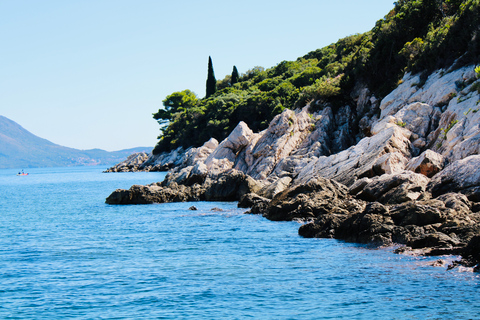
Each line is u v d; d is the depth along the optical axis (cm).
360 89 7494
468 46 5028
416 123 4862
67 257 2783
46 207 6041
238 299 1872
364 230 2825
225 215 4388
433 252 2380
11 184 14425
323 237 3058
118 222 4244
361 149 4712
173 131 17775
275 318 1655
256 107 12538
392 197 3381
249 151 6800
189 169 6838
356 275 2127
